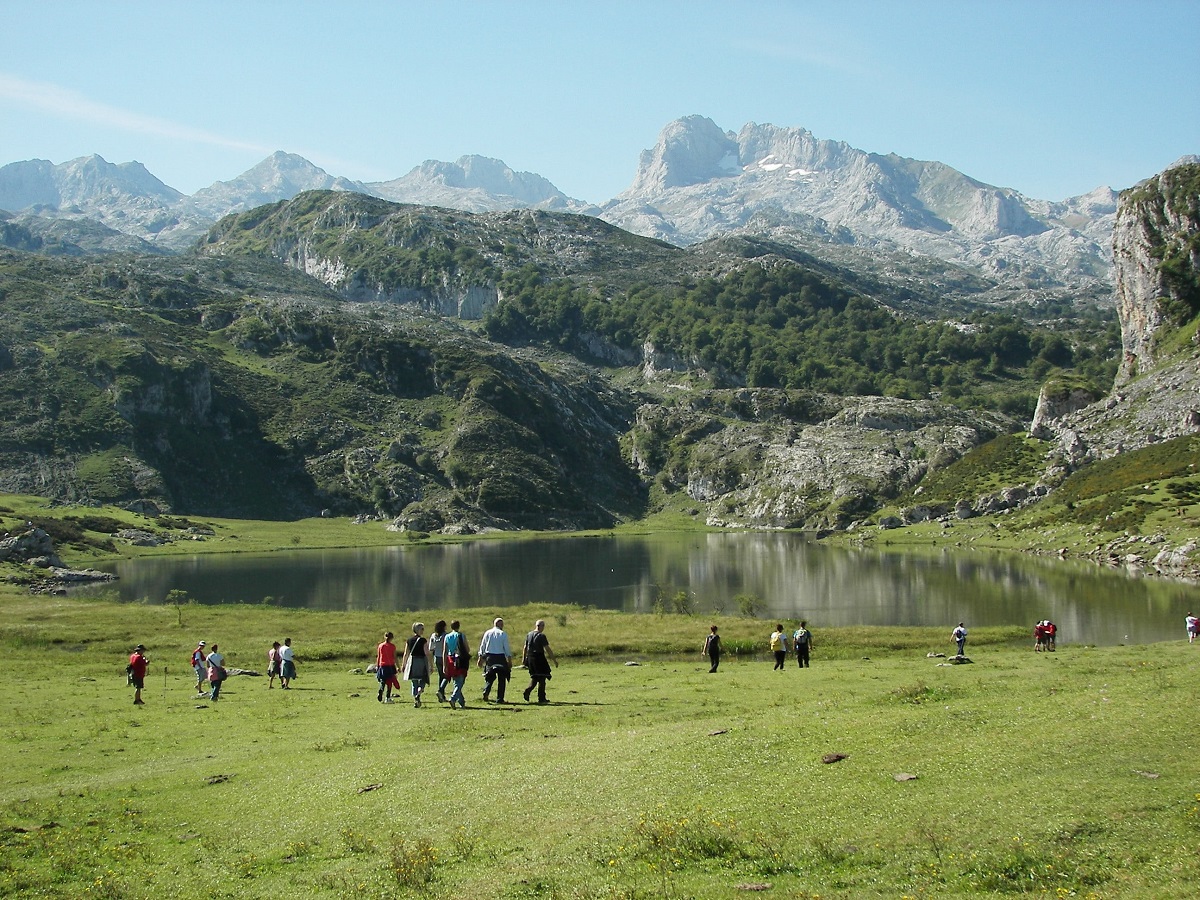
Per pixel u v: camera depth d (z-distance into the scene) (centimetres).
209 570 18512
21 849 2512
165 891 2178
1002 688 3675
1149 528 17538
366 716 4250
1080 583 14212
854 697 3831
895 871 1888
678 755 2794
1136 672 3859
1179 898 1619
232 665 6794
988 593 13325
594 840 2219
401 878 2092
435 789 2783
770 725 3106
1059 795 2120
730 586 15325
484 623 9300
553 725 3722
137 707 4775
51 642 7988
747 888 1866
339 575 17600
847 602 12825
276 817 2700
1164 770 2191
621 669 6159
